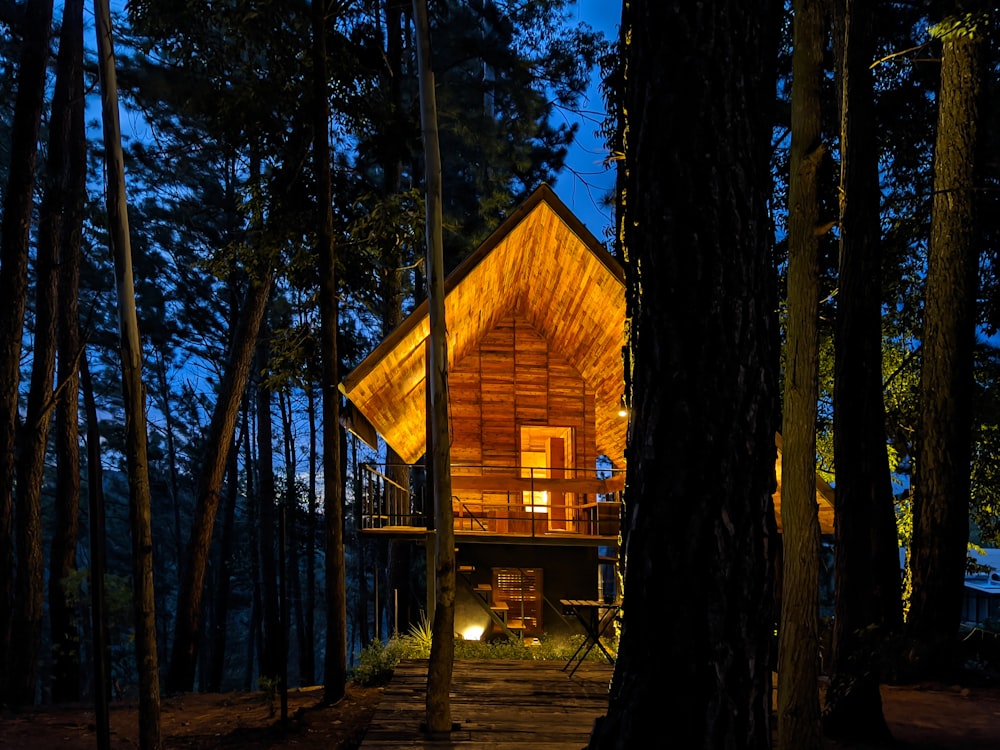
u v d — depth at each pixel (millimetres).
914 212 15969
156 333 29531
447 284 12273
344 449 24453
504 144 23953
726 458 3684
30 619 13000
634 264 4008
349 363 17234
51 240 13570
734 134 3865
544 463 19391
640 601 3730
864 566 7922
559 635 14602
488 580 14758
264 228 12922
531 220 12562
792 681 5559
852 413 8297
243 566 35688
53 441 32156
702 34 3889
